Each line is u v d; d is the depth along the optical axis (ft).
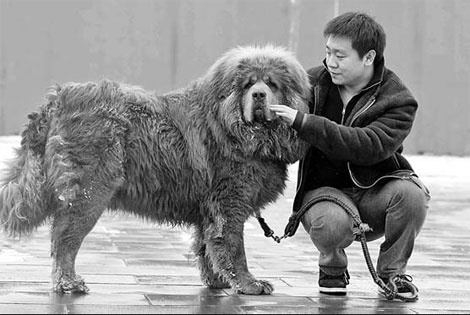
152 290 34.58
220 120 34.09
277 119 34.22
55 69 139.13
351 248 52.65
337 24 34.76
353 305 32.17
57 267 33.27
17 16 138.00
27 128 33.91
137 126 34.06
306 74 35.96
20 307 29.73
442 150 140.05
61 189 32.86
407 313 30.66
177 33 140.36
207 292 34.55
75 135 33.17
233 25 140.26
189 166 34.35
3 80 137.90
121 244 51.26
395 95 34.81
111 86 34.42
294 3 139.03
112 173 33.27
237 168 34.24
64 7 138.82
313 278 39.91
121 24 139.64
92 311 29.14
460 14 136.77
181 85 140.67
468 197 86.22
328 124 33.24
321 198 34.73
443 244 54.54
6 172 34.06
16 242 50.24
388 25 137.69
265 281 35.09
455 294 35.65
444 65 138.41
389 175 35.22
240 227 34.71
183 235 56.85
